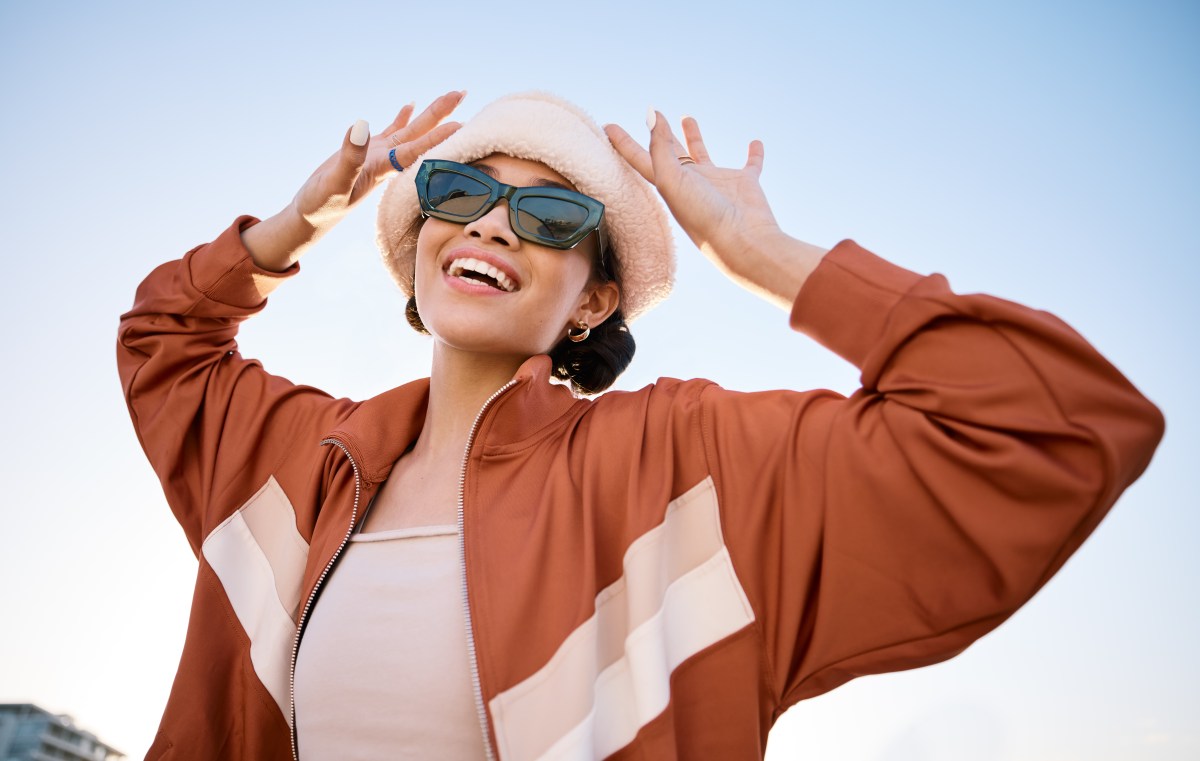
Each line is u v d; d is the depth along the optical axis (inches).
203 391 80.3
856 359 55.4
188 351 80.7
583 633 53.4
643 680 52.2
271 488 74.7
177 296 80.9
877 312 54.2
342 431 68.0
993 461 46.7
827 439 54.2
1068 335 48.2
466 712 53.9
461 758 53.4
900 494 50.0
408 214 78.5
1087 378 47.4
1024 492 46.6
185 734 63.7
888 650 52.2
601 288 77.8
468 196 68.3
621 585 57.3
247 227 84.4
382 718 54.6
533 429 65.1
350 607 59.1
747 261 61.1
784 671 54.8
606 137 74.8
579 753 49.4
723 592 56.1
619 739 51.9
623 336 80.9
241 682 67.0
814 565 54.5
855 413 54.1
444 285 67.2
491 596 55.1
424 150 80.4
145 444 79.2
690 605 56.2
